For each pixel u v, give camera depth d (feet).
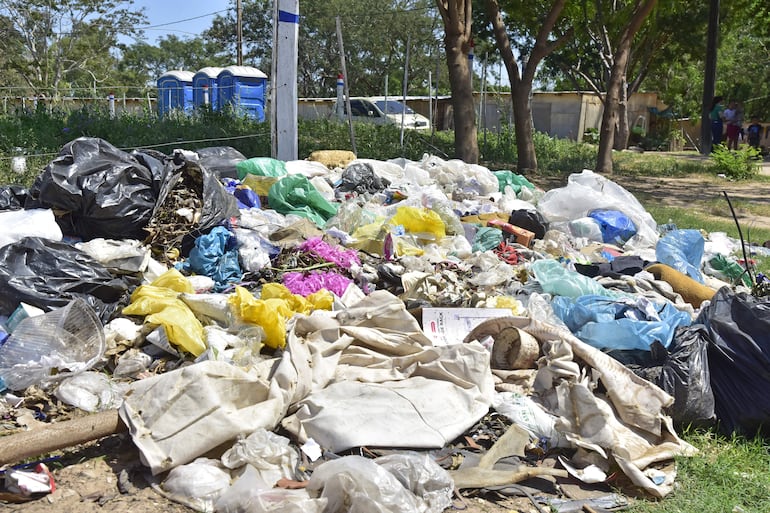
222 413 11.79
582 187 30.17
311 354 14.19
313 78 151.84
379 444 12.09
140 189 19.98
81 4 129.90
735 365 14.70
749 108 136.36
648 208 40.96
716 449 13.98
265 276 19.10
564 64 88.99
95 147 20.08
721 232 32.71
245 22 156.66
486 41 80.18
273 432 12.45
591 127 112.68
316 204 25.77
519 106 53.83
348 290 18.51
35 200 19.43
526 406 13.78
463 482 11.68
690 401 14.35
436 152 53.26
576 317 17.69
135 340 15.10
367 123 65.31
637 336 16.25
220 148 30.99
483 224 27.37
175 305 15.79
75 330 14.51
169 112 55.16
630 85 100.94
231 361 14.25
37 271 15.84
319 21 140.67
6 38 124.88
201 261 18.93
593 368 14.57
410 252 21.99
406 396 13.16
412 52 141.59
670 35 92.07
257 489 10.61
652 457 12.89
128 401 11.96
